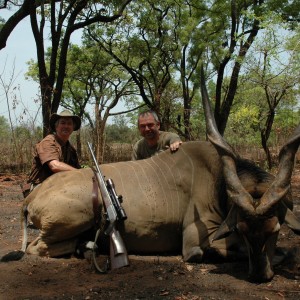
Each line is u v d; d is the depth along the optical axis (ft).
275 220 11.29
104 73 70.38
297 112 49.60
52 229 14.25
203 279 12.44
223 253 13.58
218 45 55.57
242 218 11.45
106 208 13.60
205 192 14.32
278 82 39.93
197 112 60.08
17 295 11.58
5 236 18.10
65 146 17.19
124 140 52.65
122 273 13.02
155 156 15.31
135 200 14.40
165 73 56.13
